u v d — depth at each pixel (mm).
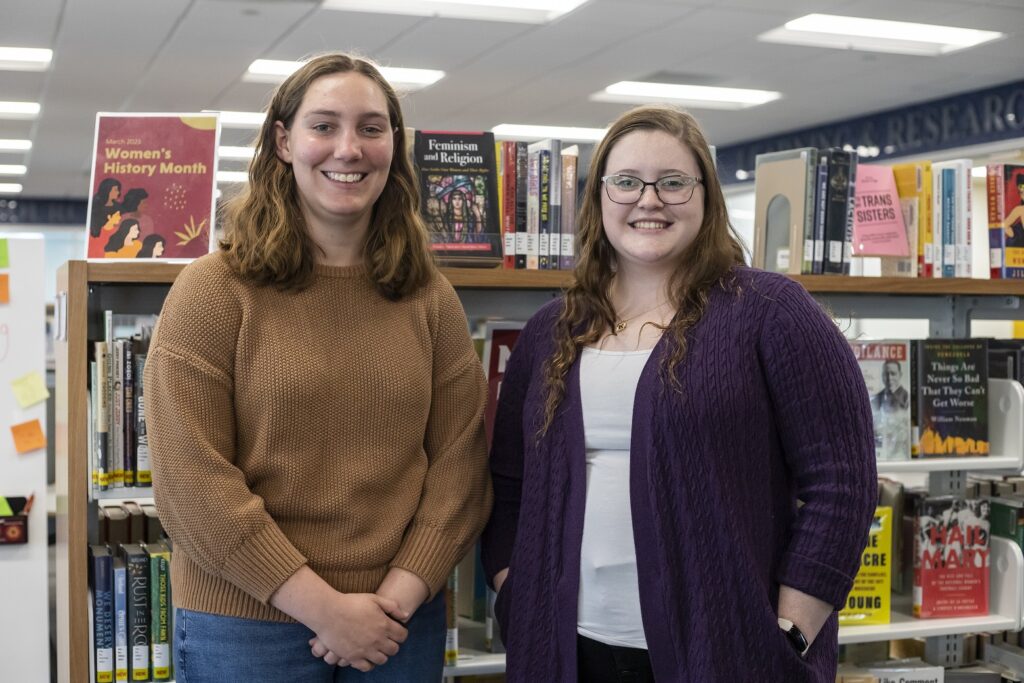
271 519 1566
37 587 2471
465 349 1810
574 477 1620
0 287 2432
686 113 1680
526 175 2260
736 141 11219
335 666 1659
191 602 1637
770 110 9336
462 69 7695
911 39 6938
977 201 3486
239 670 1598
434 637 1724
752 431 1523
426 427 1765
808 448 1529
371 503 1650
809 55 7258
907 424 2570
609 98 8805
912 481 4832
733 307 1562
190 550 1575
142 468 2029
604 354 1648
